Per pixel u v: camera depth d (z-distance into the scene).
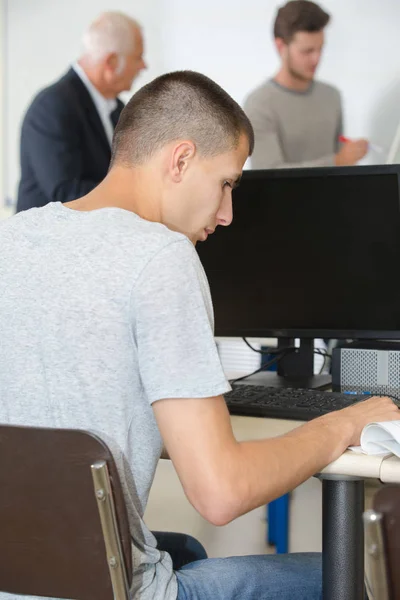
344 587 1.11
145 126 1.11
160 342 0.92
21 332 0.99
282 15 3.72
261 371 1.94
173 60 3.92
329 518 1.11
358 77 3.69
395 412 1.15
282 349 1.82
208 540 2.19
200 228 1.16
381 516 0.75
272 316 1.73
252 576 1.13
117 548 0.90
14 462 0.91
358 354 1.62
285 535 2.14
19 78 4.07
